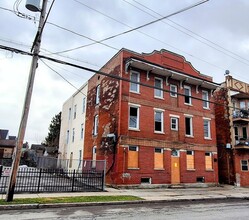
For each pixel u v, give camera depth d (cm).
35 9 1084
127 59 1975
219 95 2762
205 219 852
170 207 1117
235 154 2500
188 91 2362
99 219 812
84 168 2402
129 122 1931
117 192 1537
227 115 2642
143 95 2033
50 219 800
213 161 2353
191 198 1414
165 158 2036
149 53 2130
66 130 3403
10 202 996
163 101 2141
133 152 1895
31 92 1086
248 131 2603
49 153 4541
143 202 1238
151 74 2119
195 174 2191
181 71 2275
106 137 2042
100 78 2398
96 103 2431
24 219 791
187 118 2305
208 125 2434
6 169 1309
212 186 2261
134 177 1836
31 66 1091
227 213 991
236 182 2425
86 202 1105
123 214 910
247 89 2838
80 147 2728
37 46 1101
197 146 2270
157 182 1941
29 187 1470
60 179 1822
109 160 1923
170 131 2125
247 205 1267
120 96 1912
